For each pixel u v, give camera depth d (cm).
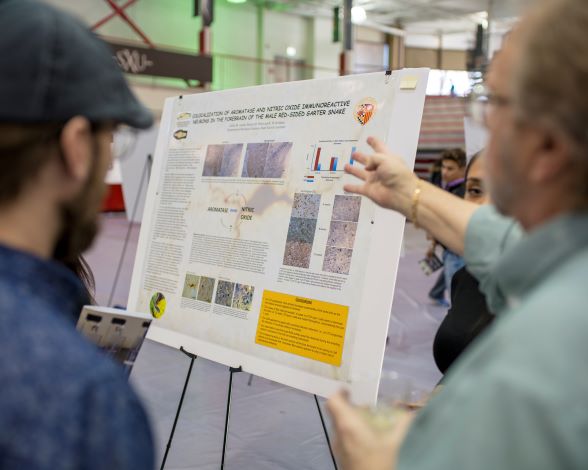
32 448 50
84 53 61
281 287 169
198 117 203
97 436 52
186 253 192
